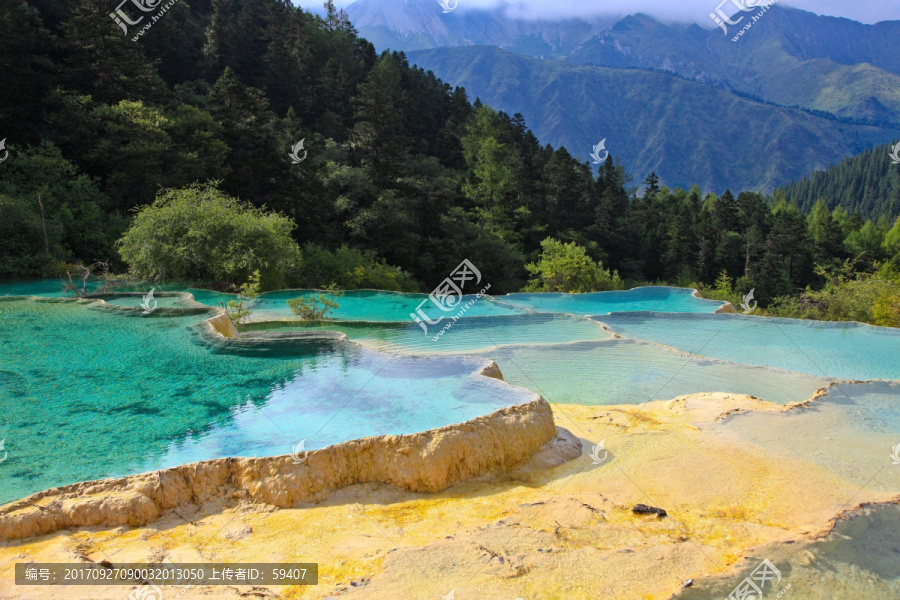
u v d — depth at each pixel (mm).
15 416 8062
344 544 5594
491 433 7512
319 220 38594
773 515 6195
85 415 8180
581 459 7805
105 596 4590
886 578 5168
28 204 23531
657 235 67000
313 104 58250
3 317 13078
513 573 5066
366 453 7043
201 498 6332
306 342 11305
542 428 8055
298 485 6512
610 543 5602
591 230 62750
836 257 68125
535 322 18000
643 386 11680
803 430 8703
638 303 24469
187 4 62281
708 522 6051
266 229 23766
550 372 12562
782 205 111750
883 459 7602
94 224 26422
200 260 22141
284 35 62125
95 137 30562
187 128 34781
